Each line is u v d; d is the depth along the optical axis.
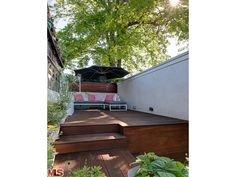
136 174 1.73
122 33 11.51
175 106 4.60
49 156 1.99
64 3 11.47
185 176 1.62
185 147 3.74
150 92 6.03
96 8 11.59
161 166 1.70
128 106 8.02
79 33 11.14
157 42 12.29
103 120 4.25
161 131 3.63
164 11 10.42
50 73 3.97
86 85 9.12
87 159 2.59
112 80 9.70
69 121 4.05
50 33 3.42
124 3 11.18
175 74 4.61
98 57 11.92
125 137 3.21
